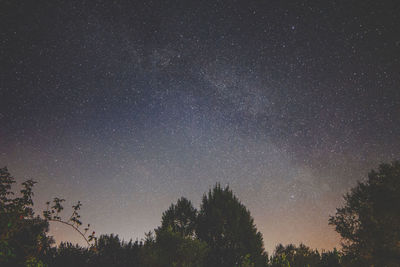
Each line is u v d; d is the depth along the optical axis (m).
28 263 4.63
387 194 14.20
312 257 20.05
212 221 21.25
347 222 15.55
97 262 21.50
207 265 19.52
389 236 13.23
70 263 19.34
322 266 19.39
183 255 15.41
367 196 15.31
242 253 19.78
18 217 4.40
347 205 15.92
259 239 20.89
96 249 5.12
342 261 15.09
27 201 4.58
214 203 22.58
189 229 21.98
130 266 21.89
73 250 21.39
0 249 4.21
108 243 24.55
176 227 22.25
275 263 17.91
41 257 16.59
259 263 19.39
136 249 23.78
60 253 20.45
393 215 13.62
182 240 15.92
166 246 15.62
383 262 13.34
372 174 15.23
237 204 22.33
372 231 14.00
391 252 13.21
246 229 20.98
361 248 14.06
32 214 4.69
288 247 23.89
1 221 4.25
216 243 20.56
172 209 23.11
